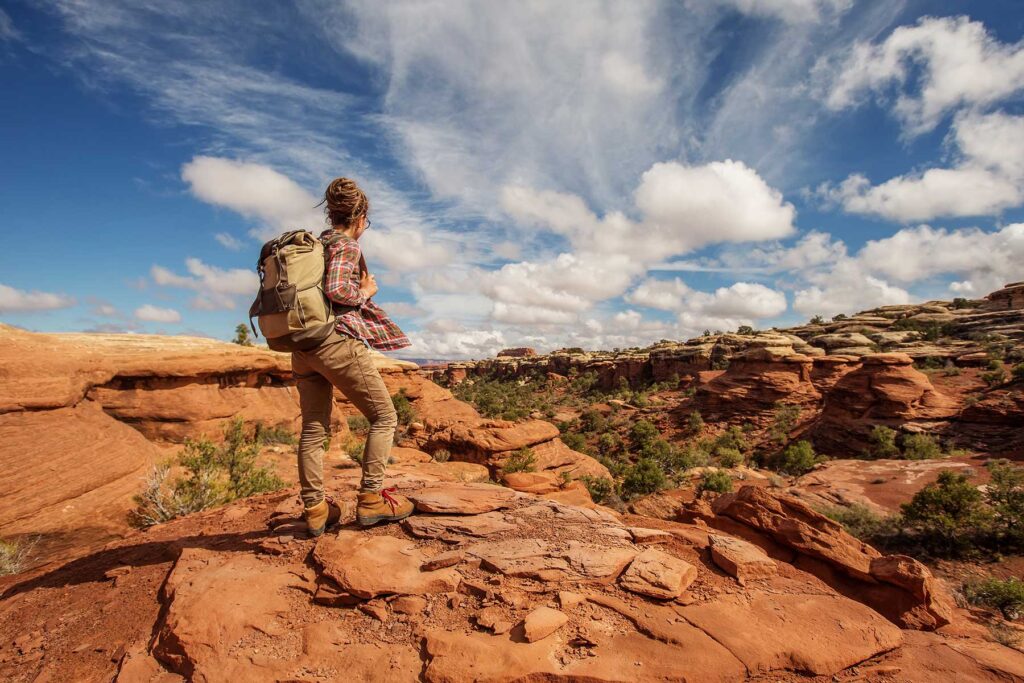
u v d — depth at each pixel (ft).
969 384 227.61
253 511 15.61
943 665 9.89
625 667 7.81
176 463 61.36
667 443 228.43
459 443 131.95
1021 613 44.42
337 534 11.70
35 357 55.47
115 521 46.62
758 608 10.00
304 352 10.34
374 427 11.78
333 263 10.17
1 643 9.81
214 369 81.76
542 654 7.95
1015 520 73.77
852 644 9.24
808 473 144.77
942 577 65.41
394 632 8.70
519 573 10.00
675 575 10.24
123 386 70.54
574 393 520.83
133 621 9.57
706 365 427.33
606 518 13.43
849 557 15.08
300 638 8.58
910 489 113.50
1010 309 341.00
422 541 11.55
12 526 40.14
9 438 46.16
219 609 8.98
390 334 11.90
